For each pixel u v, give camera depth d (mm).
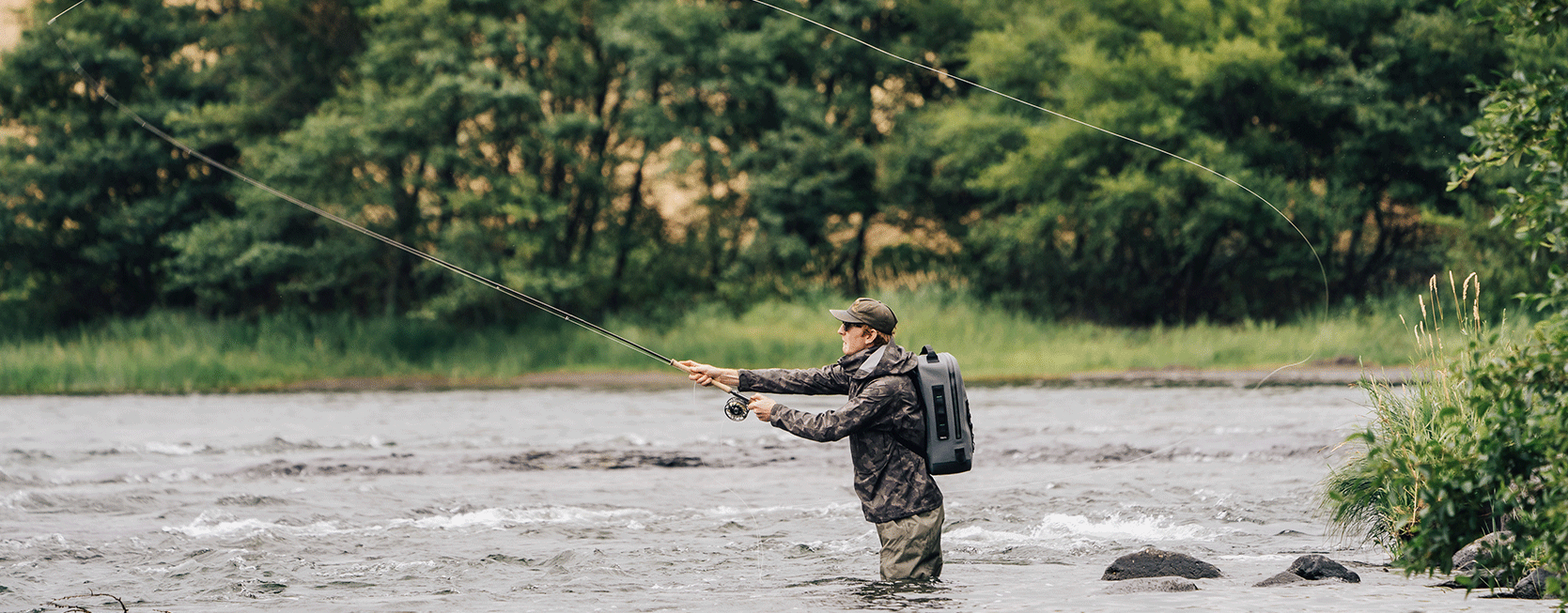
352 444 11352
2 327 28062
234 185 28344
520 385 22359
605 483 8391
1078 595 4211
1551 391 3170
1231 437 10492
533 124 27594
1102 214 26781
